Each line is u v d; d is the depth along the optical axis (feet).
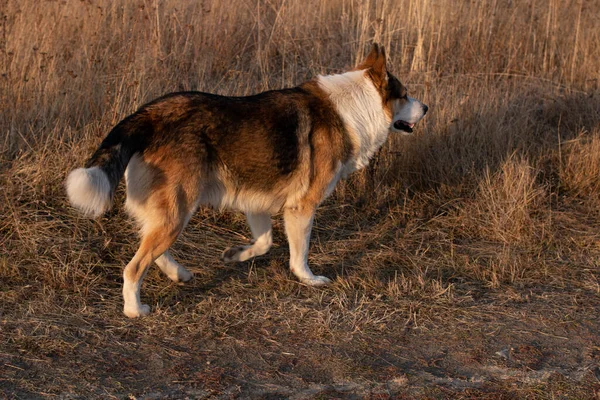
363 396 11.25
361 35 24.95
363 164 16.25
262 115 14.28
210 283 15.25
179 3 26.61
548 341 13.28
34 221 16.42
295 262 15.38
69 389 10.93
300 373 11.86
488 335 13.39
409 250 17.57
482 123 22.13
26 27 22.31
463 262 16.94
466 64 27.25
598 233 18.67
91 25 24.43
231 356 12.28
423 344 13.01
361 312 13.99
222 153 13.83
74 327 12.82
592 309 14.60
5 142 18.54
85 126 19.24
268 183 14.52
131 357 12.03
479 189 20.36
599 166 21.35
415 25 26.99
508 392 11.50
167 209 13.30
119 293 14.44
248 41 27.48
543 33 29.53
